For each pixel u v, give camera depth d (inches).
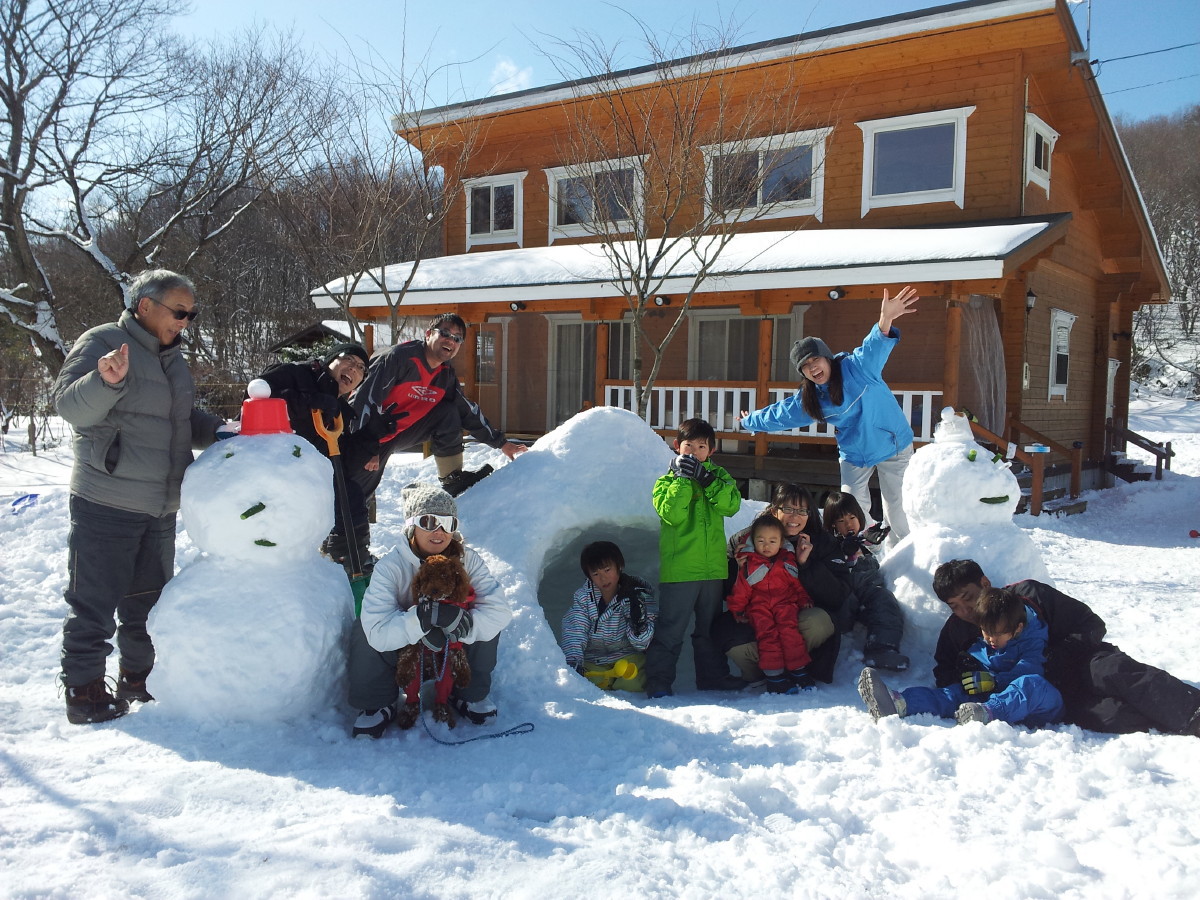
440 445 208.2
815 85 524.4
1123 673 124.0
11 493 304.2
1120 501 510.0
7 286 818.8
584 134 426.6
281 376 155.6
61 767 99.6
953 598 139.6
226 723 114.0
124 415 121.0
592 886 77.4
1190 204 1758.1
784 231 519.8
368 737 117.9
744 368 544.7
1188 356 1521.9
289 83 627.2
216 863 77.9
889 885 80.0
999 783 102.6
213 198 733.3
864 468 204.2
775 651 154.7
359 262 454.3
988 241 385.7
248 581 118.5
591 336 610.9
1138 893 77.1
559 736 119.8
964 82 484.4
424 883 76.7
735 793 99.1
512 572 157.8
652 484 179.5
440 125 501.4
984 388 440.5
